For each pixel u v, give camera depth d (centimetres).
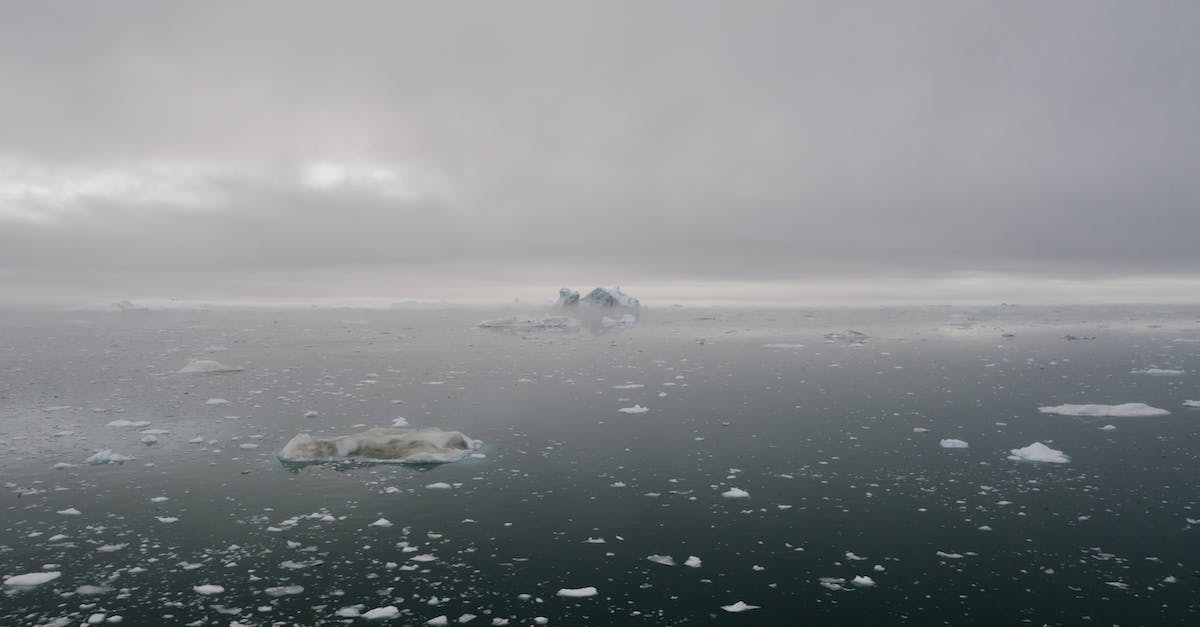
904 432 2367
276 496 1783
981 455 2092
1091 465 1977
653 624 1210
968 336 5475
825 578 1360
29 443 2256
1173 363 3812
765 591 1314
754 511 1684
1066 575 1358
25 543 1508
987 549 1470
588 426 2473
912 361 4053
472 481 1898
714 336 5588
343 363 4022
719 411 2708
